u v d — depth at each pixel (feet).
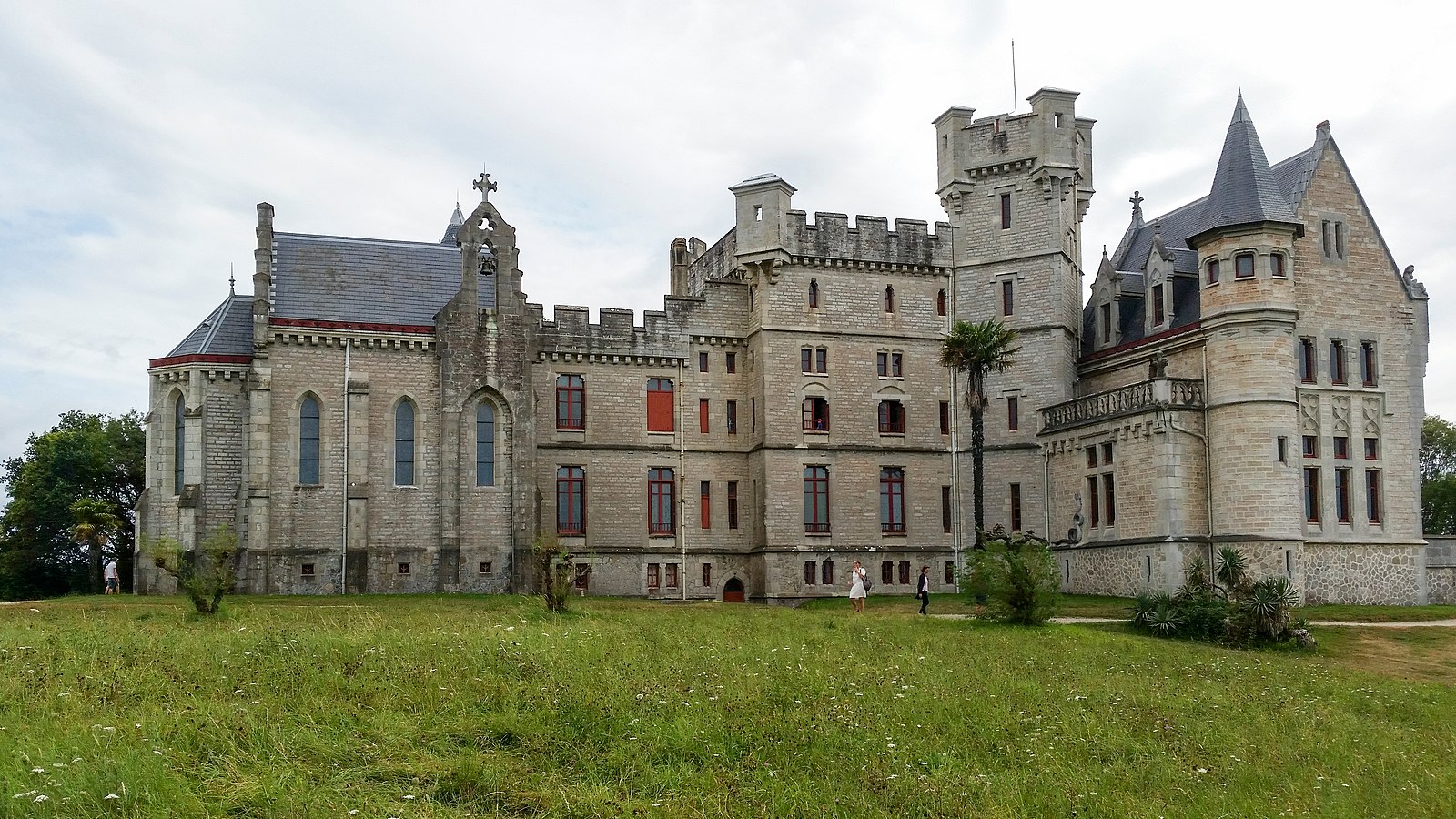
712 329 185.78
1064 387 180.96
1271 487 151.12
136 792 43.60
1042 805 49.78
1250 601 120.16
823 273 185.06
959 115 190.39
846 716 62.18
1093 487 171.12
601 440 179.42
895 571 184.03
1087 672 84.94
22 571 229.04
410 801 46.19
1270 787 54.65
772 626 106.42
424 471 163.94
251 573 154.40
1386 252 165.58
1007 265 185.57
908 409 187.01
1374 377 162.91
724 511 184.65
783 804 48.06
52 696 58.44
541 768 52.13
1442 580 164.14
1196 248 162.50
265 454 156.66
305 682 64.75
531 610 117.80
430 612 116.78
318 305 163.73
